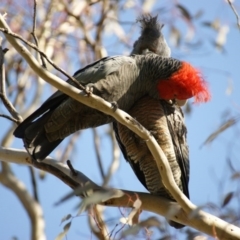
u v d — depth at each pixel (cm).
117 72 905
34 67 769
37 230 1221
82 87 788
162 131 955
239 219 819
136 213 823
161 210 866
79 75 898
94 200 766
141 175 1020
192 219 834
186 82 947
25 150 929
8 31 741
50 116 903
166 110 980
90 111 899
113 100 912
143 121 958
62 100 898
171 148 960
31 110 1308
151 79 952
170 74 948
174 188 836
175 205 864
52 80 777
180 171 988
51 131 911
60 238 790
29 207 1238
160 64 948
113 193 840
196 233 835
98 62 921
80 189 805
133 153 962
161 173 837
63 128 915
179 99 972
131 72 925
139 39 1077
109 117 927
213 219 827
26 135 898
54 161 903
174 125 987
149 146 830
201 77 963
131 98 945
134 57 951
